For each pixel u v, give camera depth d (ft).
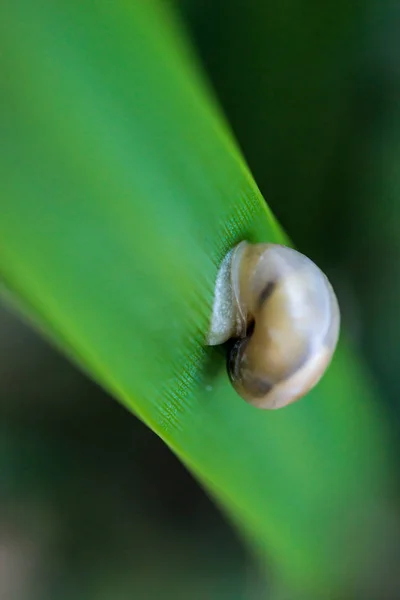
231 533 0.37
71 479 0.37
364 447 0.31
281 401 0.28
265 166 0.32
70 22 0.24
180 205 0.26
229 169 0.26
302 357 0.28
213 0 0.31
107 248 0.25
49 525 0.37
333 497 0.31
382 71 0.31
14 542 0.37
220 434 0.28
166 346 0.26
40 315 0.25
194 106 0.25
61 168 0.25
